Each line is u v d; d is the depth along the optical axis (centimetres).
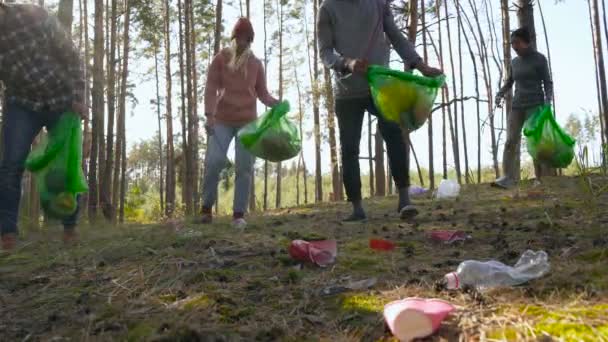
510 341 177
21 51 382
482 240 349
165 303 257
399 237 380
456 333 189
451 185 698
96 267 339
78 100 388
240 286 275
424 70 428
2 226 406
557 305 202
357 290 254
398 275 274
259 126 432
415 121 392
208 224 516
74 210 392
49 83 385
